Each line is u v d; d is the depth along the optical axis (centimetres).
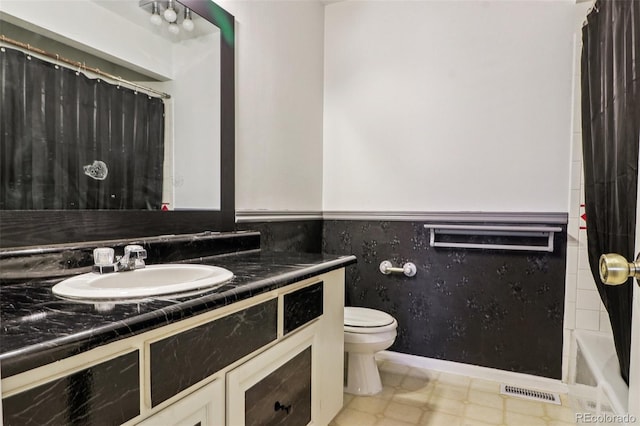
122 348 69
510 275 207
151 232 143
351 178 247
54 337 59
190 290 90
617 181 130
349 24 246
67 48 121
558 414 175
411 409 179
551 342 199
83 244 115
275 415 115
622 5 127
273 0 206
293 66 224
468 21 214
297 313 125
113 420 67
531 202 202
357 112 245
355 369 196
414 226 230
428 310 227
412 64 228
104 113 131
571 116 193
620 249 127
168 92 153
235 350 97
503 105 207
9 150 106
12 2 108
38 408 56
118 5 136
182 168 157
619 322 134
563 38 194
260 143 198
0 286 95
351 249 248
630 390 67
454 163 219
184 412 82
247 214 188
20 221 105
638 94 113
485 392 196
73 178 121
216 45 169
